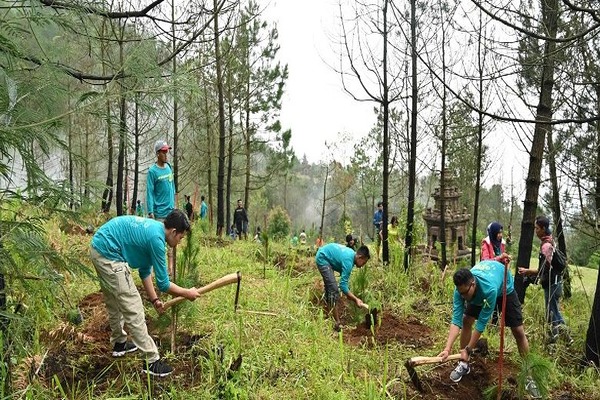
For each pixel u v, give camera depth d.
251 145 21.16
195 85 3.53
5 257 2.98
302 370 4.61
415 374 4.66
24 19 3.11
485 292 4.79
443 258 10.38
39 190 3.12
